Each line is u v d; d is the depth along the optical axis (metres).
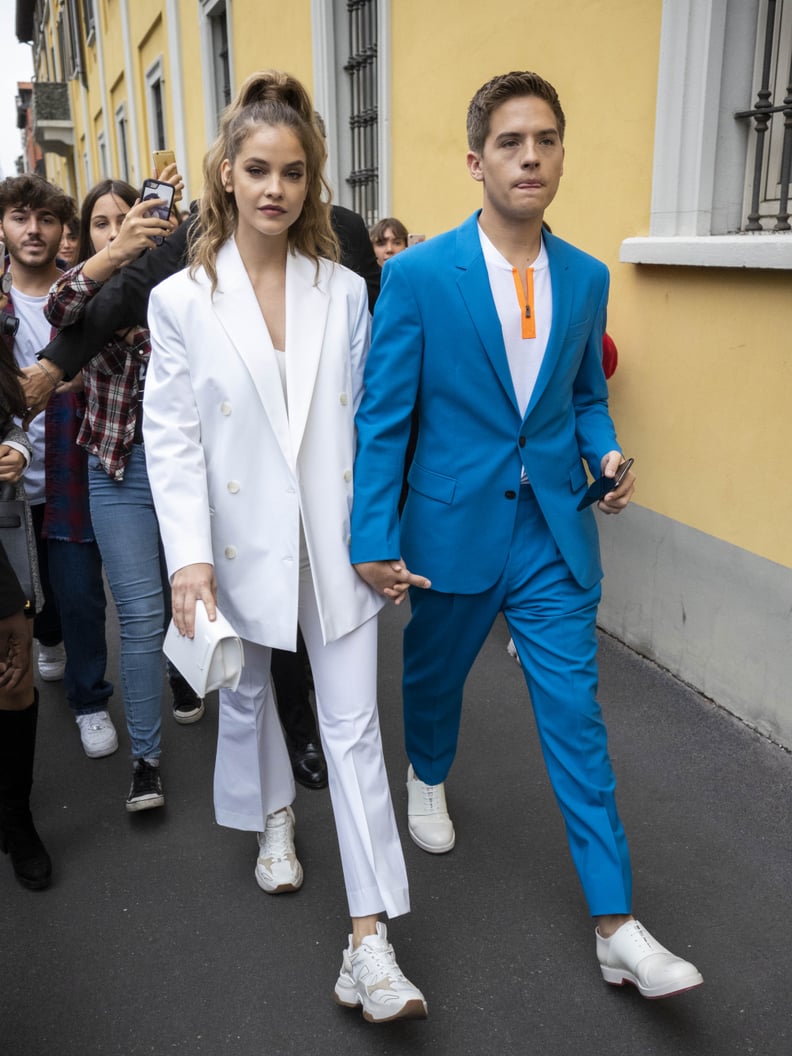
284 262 2.10
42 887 2.55
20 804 2.58
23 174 3.19
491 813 2.84
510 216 2.05
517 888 2.51
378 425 2.14
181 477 2.05
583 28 3.86
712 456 3.35
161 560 3.18
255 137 1.92
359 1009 2.12
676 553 3.58
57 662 3.81
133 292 2.58
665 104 3.39
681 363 3.46
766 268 2.98
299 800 2.93
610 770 2.13
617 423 3.88
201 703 3.48
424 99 5.34
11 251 3.19
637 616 3.87
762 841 2.67
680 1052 1.98
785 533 3.05
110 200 3.00
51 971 2.26
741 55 3.27
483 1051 2.00
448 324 2.11
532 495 2.22
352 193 6.91
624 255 3.62
